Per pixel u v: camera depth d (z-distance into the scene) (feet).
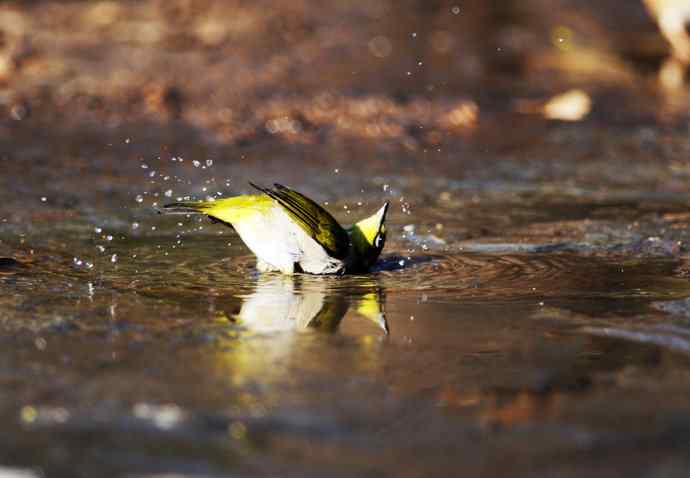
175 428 30.48
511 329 41.34
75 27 125.18
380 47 128.67
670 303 45.60
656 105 118.21
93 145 91.45
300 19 133.80
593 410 32.24
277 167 87.35
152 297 46.11
